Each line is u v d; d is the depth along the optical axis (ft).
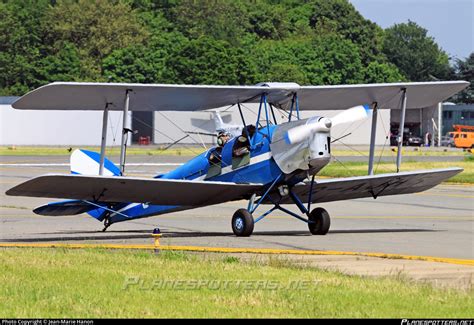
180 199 207.31
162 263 145.18
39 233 211.20
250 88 201.16
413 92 220.84
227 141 211.61
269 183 202.59
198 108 219.20
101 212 217.56
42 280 127.85
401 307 109.29
